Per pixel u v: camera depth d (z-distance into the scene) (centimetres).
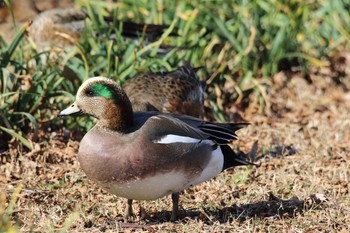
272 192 1090
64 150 1246
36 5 1731
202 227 960
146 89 1202
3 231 865
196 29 1616
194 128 936
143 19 1712
